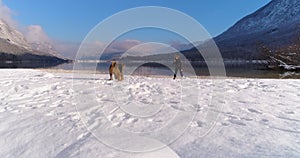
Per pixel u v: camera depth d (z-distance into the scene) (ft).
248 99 24.49
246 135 13.71
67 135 13.30
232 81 41.70
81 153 9.47
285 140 12.91
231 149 11.76
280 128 14.94
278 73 90.43
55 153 10.94
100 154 9.05
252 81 41.45
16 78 43.19
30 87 31.86
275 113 18.70
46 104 21.90
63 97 25.58
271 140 12.92
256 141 12.78
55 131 14.05
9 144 12.23
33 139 12.80
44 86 32.99
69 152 10.02
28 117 17.25
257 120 16.76
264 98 25.05
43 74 52.24
